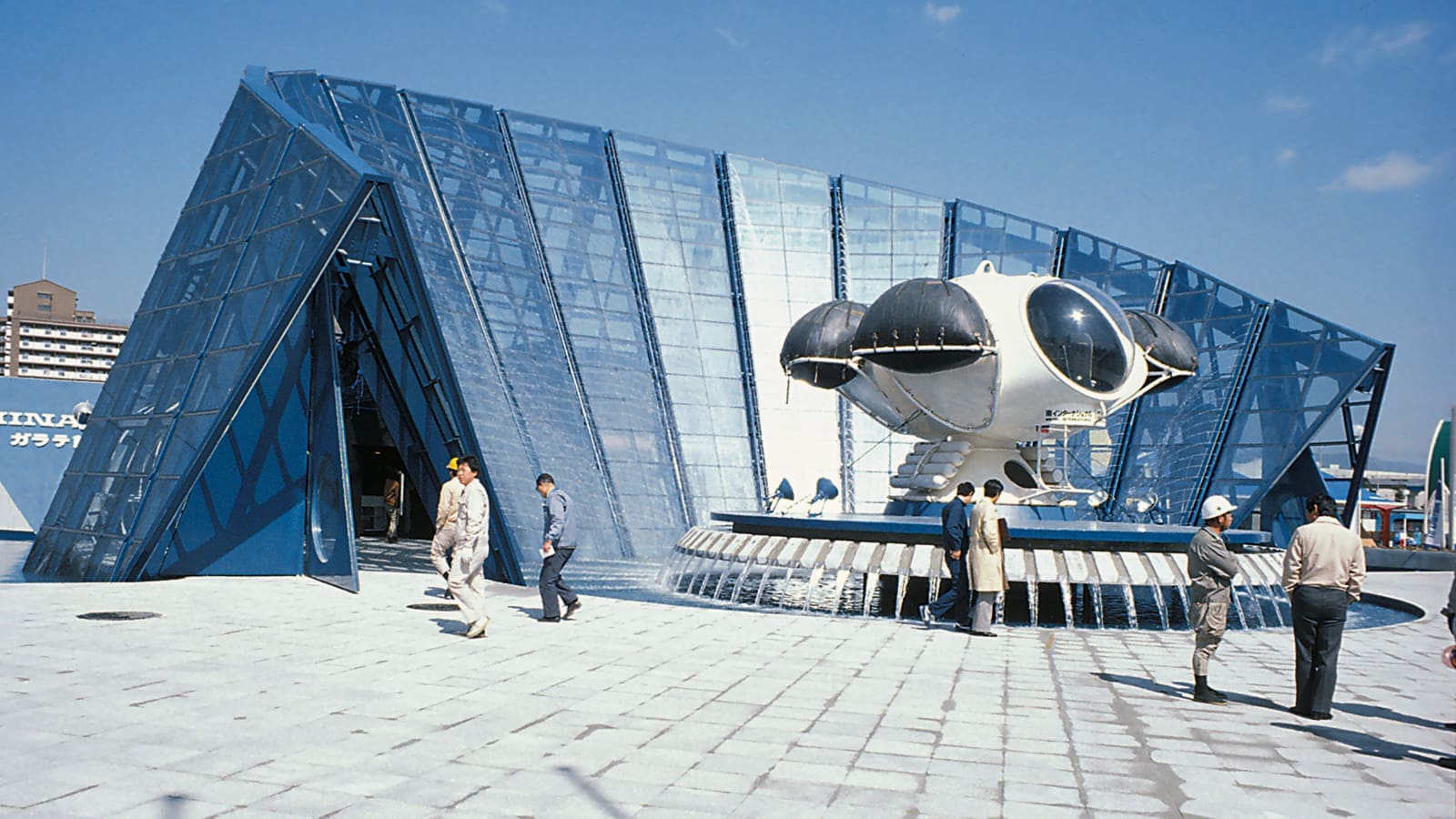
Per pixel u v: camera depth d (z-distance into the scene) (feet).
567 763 26.14
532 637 45.75
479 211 116.88
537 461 101.35
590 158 130.11
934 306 62.28
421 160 115.65
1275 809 24.11
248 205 71.61
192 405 63.36
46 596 54.60
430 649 41.93
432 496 83.82
